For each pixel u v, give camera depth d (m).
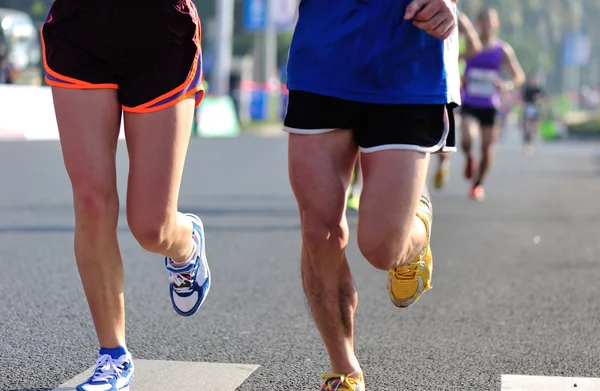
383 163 6.09
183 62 6.34
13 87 34.00
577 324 9.03
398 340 8.38
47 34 6.36
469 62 20.61
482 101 20.61
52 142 34.38
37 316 9.00
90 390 6.38
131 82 6.31
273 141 45.41
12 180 22.41
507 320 9.18
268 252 13.08
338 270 6.25
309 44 6.23
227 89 62.94
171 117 6.32
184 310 7.41
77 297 9.88
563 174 30.06
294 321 9.05
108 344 6.54
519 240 14.67
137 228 6.40
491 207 19.59
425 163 6.18
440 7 5.95
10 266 11.52
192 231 7.02
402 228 6.05
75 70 6.27
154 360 7.57
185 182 23.48
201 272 7.32
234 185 22.94
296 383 7.02
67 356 7.63
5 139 33.72
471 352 7.97
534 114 47.59
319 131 6.15
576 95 146.00
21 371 7.17
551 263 12.54
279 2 69.69
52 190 20.47
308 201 6.14
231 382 7.01
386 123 6.11
